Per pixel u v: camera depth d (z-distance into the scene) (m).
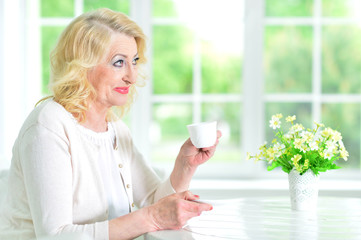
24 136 1.27
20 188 1.33
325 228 1.27
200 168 2.96
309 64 3.01
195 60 3.03
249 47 2.93
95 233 1.19
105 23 1.41
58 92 1.38
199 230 1.24
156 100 3.01
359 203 1.71
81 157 1.36
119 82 1.42
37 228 1.21
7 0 2.80
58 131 1.29
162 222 1.22
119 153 1.56
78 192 1.35
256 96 2.93
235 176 2.96
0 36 2.75
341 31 3.01
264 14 2.97
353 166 2.99
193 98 3.04
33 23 2.99
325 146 1.51
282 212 1.52
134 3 2.95
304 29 2.99
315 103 2.99
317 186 1.54
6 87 2.79
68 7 3.04
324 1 3.01
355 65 3.02
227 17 3.03
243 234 1.19
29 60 2.97
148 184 1.67
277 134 1.60
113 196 1.46
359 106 3.00
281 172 2.95
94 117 1.46
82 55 1.37
